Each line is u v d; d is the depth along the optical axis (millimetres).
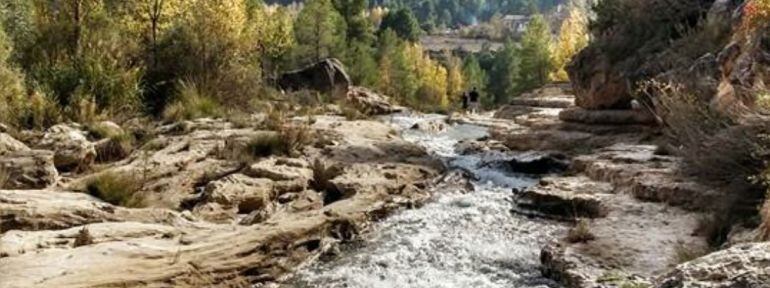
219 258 6191
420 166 11203
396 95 40875
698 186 7852
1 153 9008
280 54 32438
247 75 18422
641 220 7328
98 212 7094
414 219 8375
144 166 9328
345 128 14477
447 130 18875
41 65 14055
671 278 3980
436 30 137625
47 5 17312
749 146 6895
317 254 6953
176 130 12867
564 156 12203
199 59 17812
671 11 13055
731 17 11062
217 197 8242
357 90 30844
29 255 5691
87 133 11078
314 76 26797
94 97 13117
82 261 5613
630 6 13977
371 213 8297
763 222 5500
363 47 44969
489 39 127875
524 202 8945
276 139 11297
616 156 10531
